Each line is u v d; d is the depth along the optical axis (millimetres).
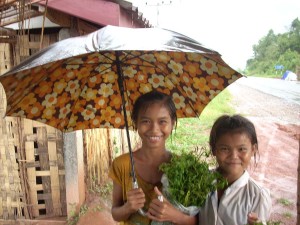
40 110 2121
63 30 4641
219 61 1825
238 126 1854
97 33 1682
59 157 4887
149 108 1900
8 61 4625
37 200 4992
